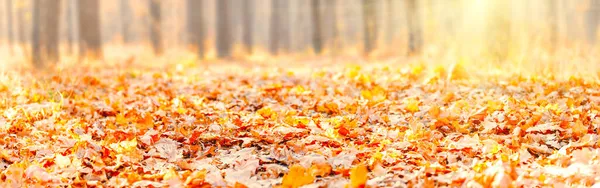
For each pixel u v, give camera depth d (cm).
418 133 470
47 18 1402
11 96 578
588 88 571
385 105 546
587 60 666
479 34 845
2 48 2253
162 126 507
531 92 576
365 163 424
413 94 589
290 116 520
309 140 458
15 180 414
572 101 523
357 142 462
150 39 2472
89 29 1623
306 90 618
